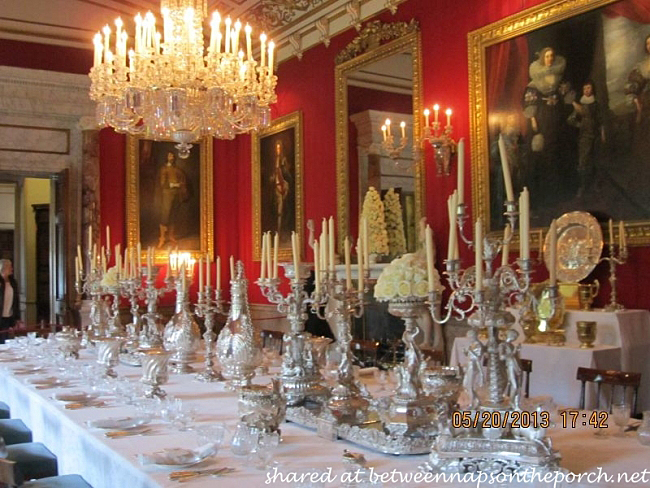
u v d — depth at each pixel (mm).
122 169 11836
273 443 2768
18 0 10289
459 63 7867
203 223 12469
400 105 8617
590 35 6488
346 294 3490
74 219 11312
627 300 6273
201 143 12508
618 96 6234
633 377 3918
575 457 2691
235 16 10953
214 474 2570
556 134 6762
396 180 8625
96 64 7438
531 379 5867
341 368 3354
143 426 3361
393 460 2707
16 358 6266
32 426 4707
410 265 2975
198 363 5668
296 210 10609
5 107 10750
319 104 10219
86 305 11023
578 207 6551
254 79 7703
